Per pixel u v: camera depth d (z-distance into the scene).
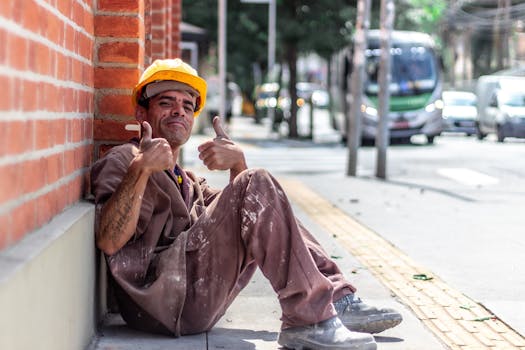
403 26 38.59
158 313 4.38
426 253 7.62
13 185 2.89
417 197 12.55
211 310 4.43
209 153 4.39
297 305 4.16
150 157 4.08
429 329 4.91
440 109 26.95
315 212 10.61
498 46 51.22
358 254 7.52
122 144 4.83
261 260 4.16
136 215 4.19
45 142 3.40
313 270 4.15
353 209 10.95
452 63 56.78
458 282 6.33
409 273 6.66
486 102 29.28
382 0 15.88
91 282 4.27
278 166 18.70
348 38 28.50
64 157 3.84
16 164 2.92
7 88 2.74
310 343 4.18
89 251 4.16
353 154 16.23
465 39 57.44
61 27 3.69
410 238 8.49
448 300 5.71
